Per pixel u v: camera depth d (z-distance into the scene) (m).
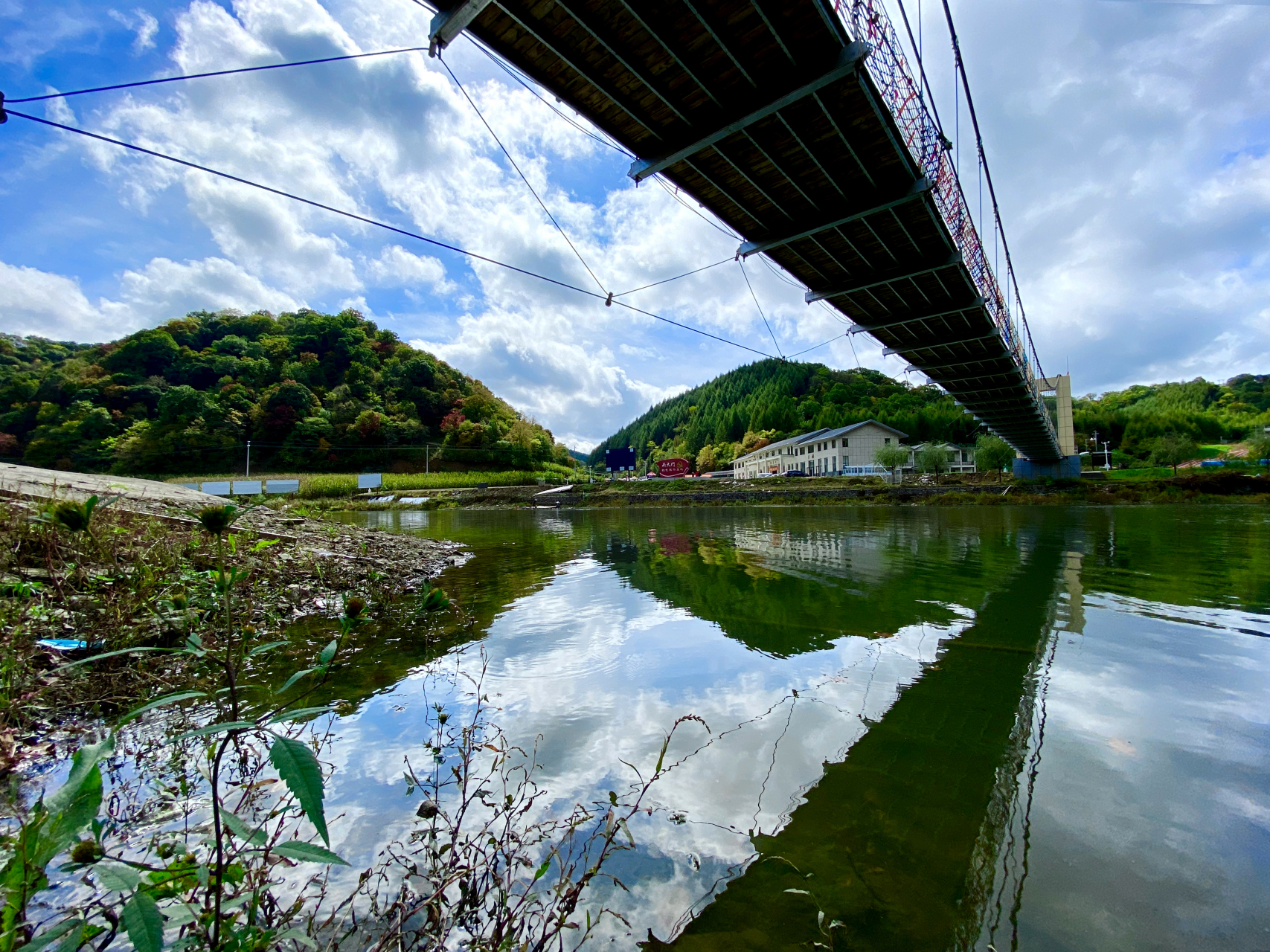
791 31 7.41
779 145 9.52
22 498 5.66
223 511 1.19
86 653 3.68
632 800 2.98
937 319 17.39
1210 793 3.16
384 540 12.49
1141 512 25.61
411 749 3.45
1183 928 2.19
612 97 7.96
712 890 2.33
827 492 37.66
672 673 4.99
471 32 6.86
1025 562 11.53
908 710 4.25
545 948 1.96
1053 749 3.66
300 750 1.00
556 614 7.20
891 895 2.34
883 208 11.02
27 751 3.00
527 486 54.78
